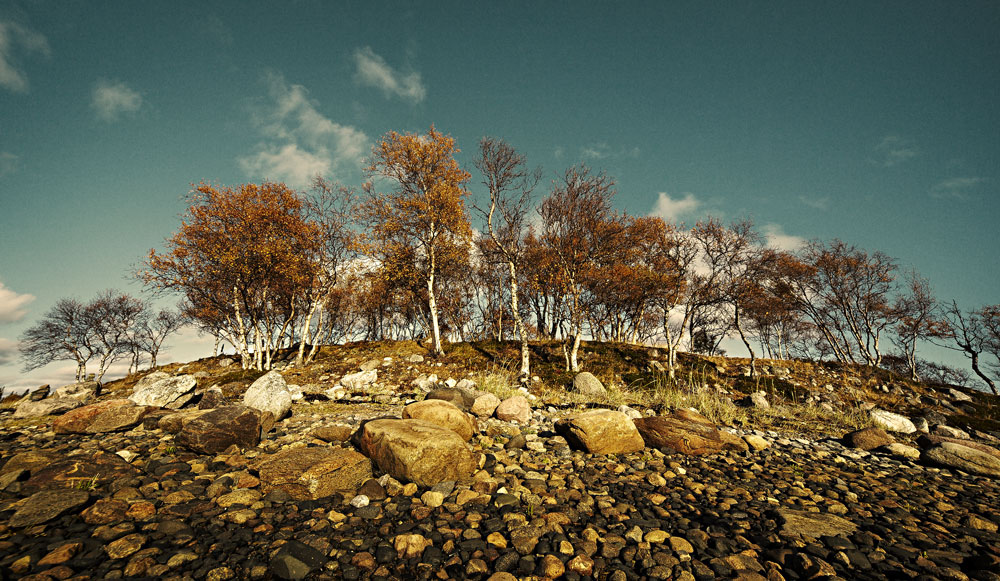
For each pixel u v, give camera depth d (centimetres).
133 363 4644
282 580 366
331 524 469
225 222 2611
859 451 984
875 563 427
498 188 2533
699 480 682
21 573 346
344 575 377
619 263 2947
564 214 2466
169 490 536
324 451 602
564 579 382
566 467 715
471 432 810
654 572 395
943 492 682
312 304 2969
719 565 411
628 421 851
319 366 2667
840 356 3650
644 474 690
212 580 357
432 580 376
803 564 407
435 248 3095
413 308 4147
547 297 3881
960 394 2541
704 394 1580
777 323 4088
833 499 620
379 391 1742
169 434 815
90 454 634
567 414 1260
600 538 459
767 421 1334
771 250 2406
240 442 727
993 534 511
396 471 582
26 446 729
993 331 3322
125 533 423
